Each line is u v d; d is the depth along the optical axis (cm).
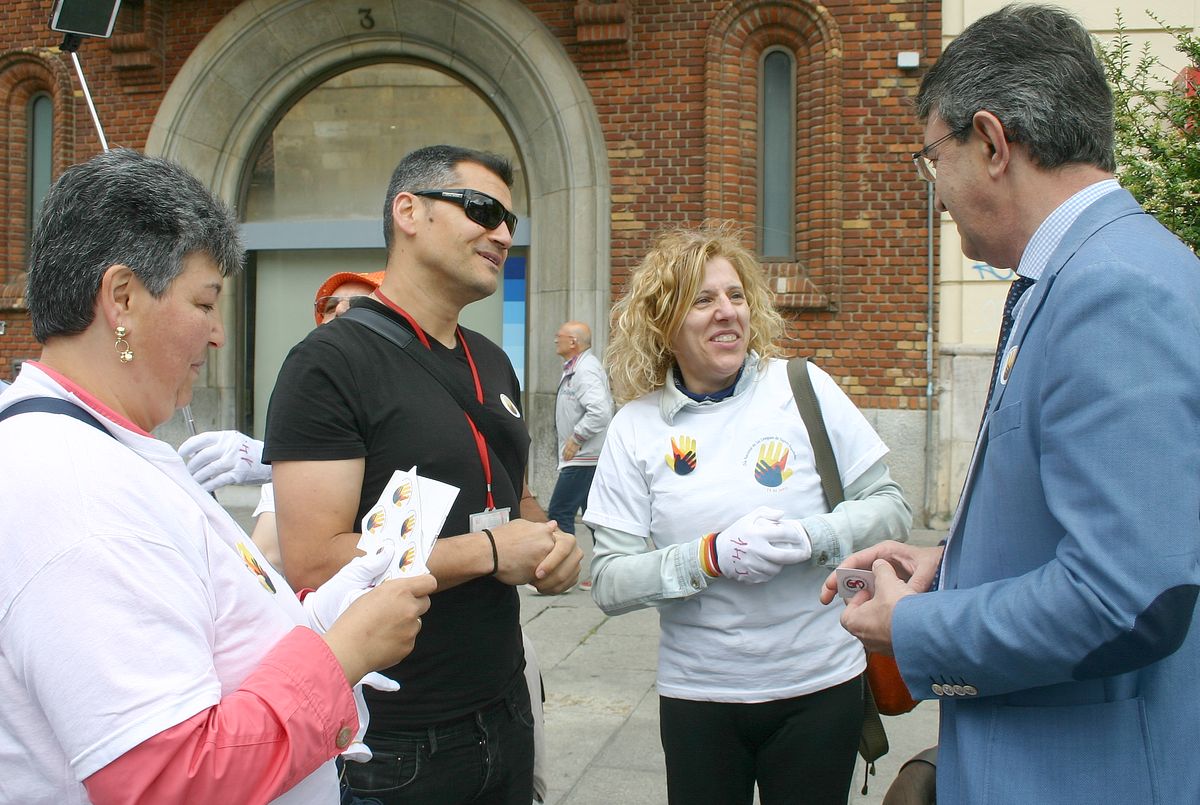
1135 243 125
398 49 902
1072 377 120
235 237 130
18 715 104
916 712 422
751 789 222
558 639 529
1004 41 138
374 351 193
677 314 222
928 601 137
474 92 924
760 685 211
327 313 296
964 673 130
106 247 116
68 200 117
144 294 119
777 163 846
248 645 118
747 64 832
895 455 804
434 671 188
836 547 205
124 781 99
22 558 101
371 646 127
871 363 808
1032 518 131
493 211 205
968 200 144
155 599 104
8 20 970
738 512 218
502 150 924
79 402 114
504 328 922
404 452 190
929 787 170
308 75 931
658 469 226
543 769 242
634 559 217
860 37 802
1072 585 117
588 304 847
